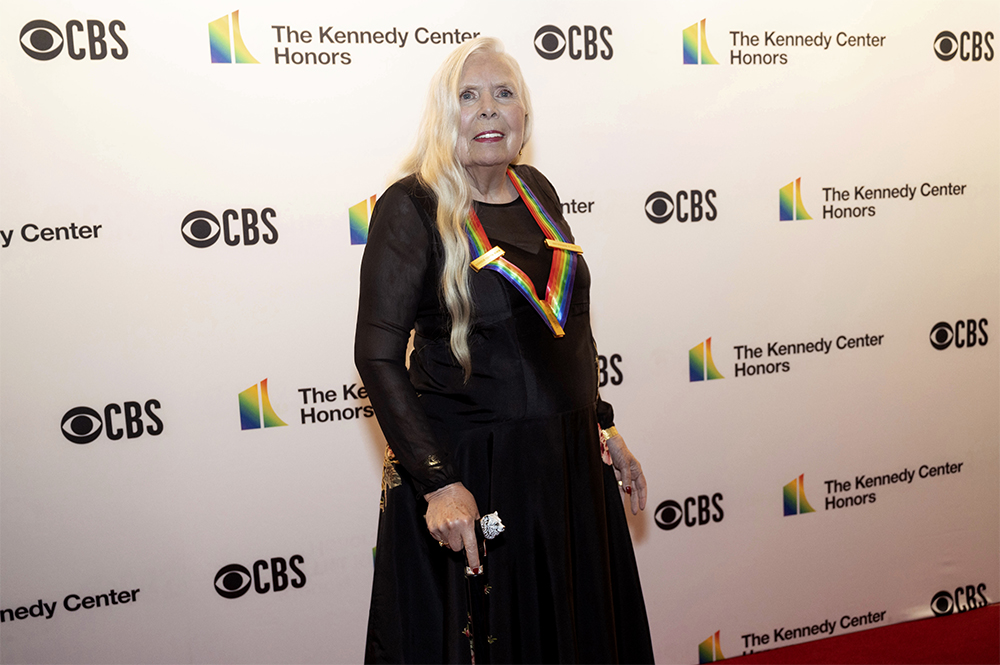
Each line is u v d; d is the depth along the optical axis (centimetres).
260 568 196
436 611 128
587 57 198
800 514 227
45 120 171
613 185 203
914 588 238
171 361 185
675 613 221
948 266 229
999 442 239
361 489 200
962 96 223
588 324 137
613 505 142
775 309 218
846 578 232
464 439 125
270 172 184
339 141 187
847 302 223
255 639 198
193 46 177
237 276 186
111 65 173
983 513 240
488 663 125
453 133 123
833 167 217
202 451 189
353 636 204
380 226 124
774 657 222
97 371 181
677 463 217
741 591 225
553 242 131
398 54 188
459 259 121
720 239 212
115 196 177
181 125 178
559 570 127
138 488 187
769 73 209
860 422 228
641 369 211
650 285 209
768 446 223
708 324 214
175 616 192
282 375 192
